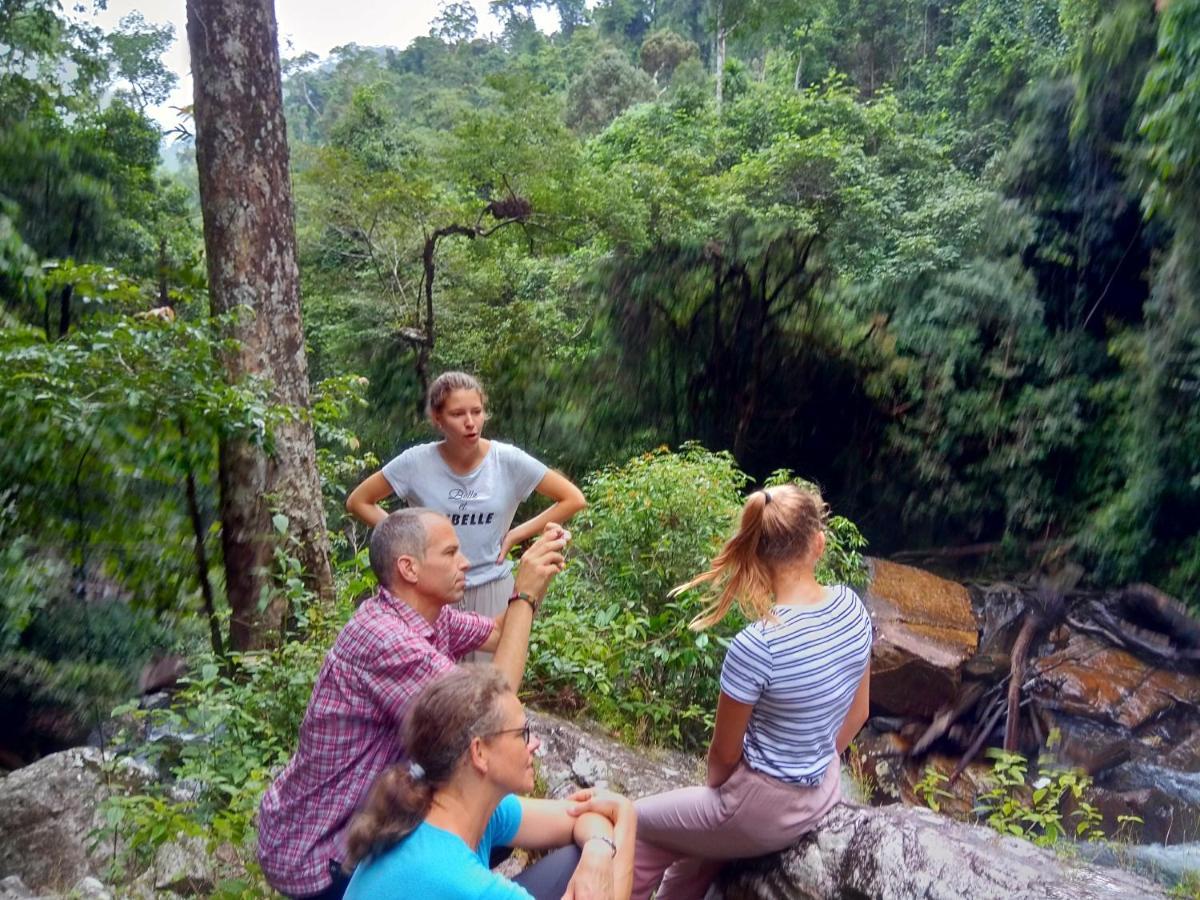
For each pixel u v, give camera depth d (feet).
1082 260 56.49
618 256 62.28
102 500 18.43
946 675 36.35
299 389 21.63
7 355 16.15
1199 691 40.22
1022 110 63.93
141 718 15.71
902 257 59.57
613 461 60.18
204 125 20.86
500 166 60.64
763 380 61.57
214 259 21.06
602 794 7.20
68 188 47.55
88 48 57.62
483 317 62.75
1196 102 40.86
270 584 19.04
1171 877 13.07
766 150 67.46
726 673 7.64
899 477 60.44
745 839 7.89
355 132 87.56
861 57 107.24
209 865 12.23
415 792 5.28
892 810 8.76
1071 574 52.70
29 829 13.70
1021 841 8.52
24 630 24.09
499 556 10.88
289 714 13.12
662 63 150.41
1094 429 55.88
